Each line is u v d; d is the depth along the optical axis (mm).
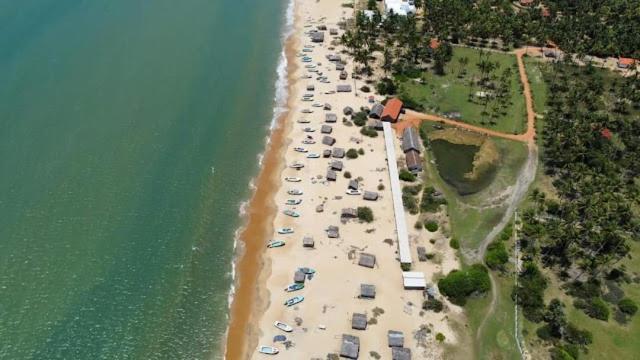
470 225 124500
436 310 105812
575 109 160625
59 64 178625
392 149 145125
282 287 110875
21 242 118000
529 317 104500
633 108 165000
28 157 140125
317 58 190875
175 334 103188
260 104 167625
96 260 115688
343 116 160500
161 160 143500
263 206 131125
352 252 117875
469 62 189000
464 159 145750
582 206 124688
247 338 102188
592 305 105875
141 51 190125
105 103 162125
